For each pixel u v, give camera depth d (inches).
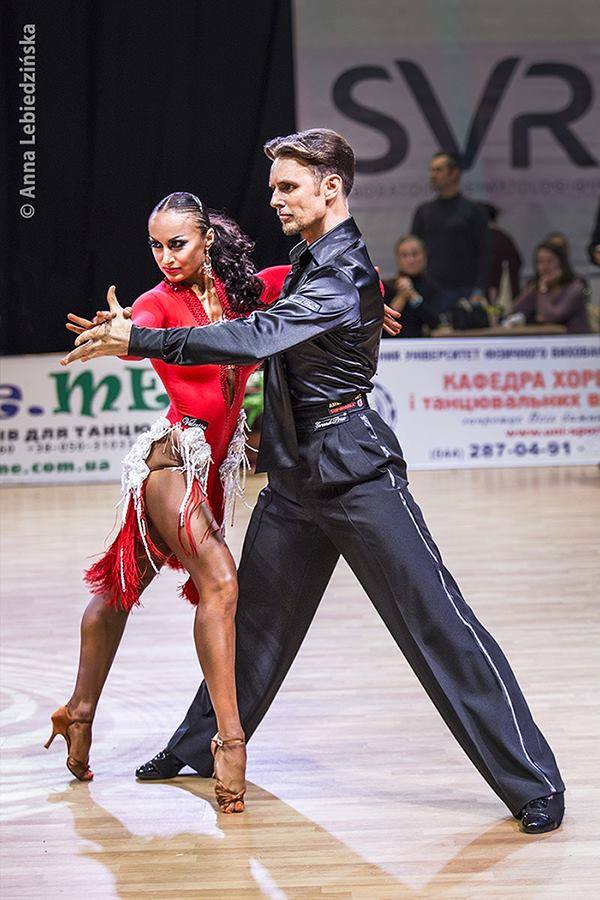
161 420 143.7
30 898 118.5
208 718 148.9
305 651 206.8
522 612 228.4
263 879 121.1
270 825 135.0
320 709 174.7
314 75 482.0
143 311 137.1
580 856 123.4
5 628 227.6
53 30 236.1
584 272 495.5
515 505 354.0
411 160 488.1
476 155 490.6
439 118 487.5
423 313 449.7
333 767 152.0
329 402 135.4
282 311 127.0
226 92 271.7
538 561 275.0
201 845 130.2
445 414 441.1
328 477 135.0
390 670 193.9
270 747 159.6
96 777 152.1
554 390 444.1
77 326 129.5
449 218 462.6
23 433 427.8
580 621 220.2
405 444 440.5
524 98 488.4
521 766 130.3
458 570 267.6
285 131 283.3
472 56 484.7
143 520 142.9
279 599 145.0
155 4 251.9
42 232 232.2
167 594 255.3
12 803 144.1
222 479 147.7
